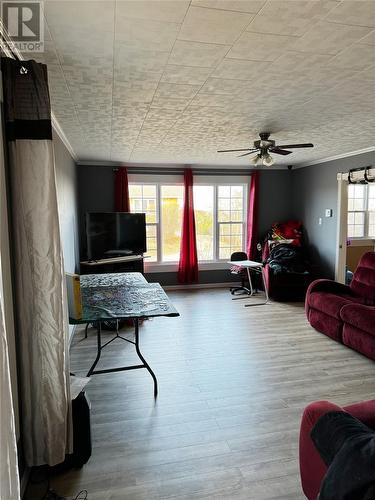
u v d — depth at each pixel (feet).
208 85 8.36
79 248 19.03
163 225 21.35
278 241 20.65
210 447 7.05
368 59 7.02
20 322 5.75
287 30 5.83
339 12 5.29
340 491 3.67
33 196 5.59
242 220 22.61
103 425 7.79
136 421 7.93
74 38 5.98
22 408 5.88
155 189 21.01
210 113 10.68
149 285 10.74
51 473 6.31
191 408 8.46
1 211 5.23
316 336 13.39
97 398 8.94
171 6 5.04
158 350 12.08
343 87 8.61
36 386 5.86
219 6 5.07
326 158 19.06
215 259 22.25
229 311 16.85
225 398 8.91
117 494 5.89
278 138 14.20
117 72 7.51
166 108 10.11
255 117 11.18
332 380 9.83
